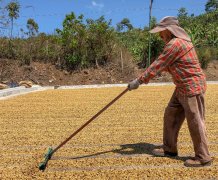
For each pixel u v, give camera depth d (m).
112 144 3.30
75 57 11.22
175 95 2.76
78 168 2.64
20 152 3.07
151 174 2.48
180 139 3.47
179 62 2.59
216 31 14.54
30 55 11.35
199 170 2.56
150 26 12.01
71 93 7.89
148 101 6.29
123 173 2.51
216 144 3.30
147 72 2.64
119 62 11.52
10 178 2.42
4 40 11.53
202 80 2.61
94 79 11.01
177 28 2.68
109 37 11.57
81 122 4.40
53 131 3.90
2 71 10.84
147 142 3.37
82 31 11.31
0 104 6.07
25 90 8.32
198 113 2.60
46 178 2.42
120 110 5.30
